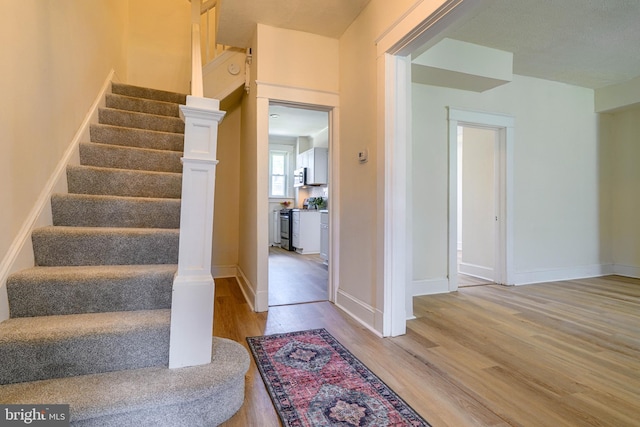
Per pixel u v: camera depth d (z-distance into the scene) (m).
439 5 1.80
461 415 1.45
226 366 1.51
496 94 3.95
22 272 1.63
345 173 3.05
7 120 1.56
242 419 1.42
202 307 1.52
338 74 3.21
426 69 3.15
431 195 3.64
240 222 4.11
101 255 1.90
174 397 1.28
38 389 1.29
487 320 2.72
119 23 3.64
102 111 2.85
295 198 8.01
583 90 4.48
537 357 2.04
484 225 4.37
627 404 1.55
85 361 1.42
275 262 5.51
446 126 3.71
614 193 4.70
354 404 1.52
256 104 2.97
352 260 2.87
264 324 2.59
